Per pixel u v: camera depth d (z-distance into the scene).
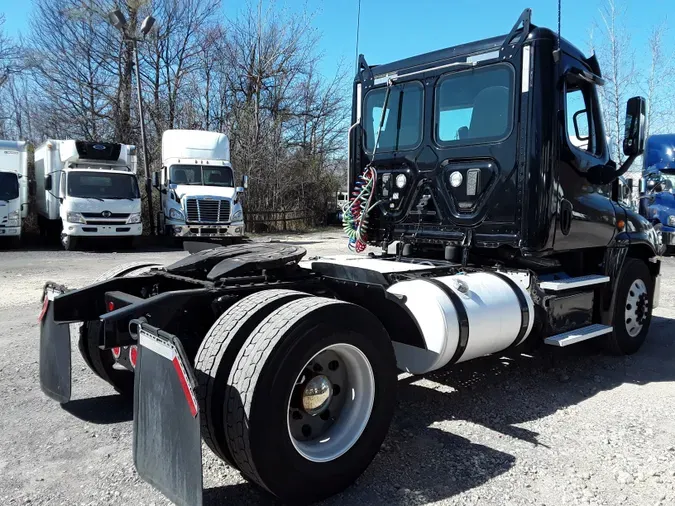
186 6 29.58
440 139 5.24
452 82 5.16
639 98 4.95
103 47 29.19
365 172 5.81
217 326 3.06
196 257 4.11
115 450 3.59
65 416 4.11
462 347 3.88
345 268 4.19
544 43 4.64
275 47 30.39
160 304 3.17
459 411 4.32
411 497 3.07
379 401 3.23
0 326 6.75
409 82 5.48
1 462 3.41
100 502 2.99
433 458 3.53
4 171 17.06
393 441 3.76
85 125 29.02
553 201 4.73
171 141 19.80
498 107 4.84
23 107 35.94
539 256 4.97
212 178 19.62
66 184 16.95
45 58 28.98
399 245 5.61
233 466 2.99
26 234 22.02
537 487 3.20
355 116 6.04
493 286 4.35
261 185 28.44
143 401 2.83
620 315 5.74
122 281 3.97
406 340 3.94
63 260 14.30
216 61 30.19
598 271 5.62
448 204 5.17
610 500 3.07
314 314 2.93
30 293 9.13
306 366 2.94
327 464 2.99
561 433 3.95
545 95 4.64
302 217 29.50
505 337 4.25
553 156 4.69
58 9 28.42
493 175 4.86
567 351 6.02
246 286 3.54
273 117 30.77
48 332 3.97
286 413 2.81
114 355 4.32
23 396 4.47
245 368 2.77
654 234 6.51
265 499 3.04
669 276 12.00
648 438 3.87
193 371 2.83
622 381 5.12
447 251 5.15
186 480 2.53
